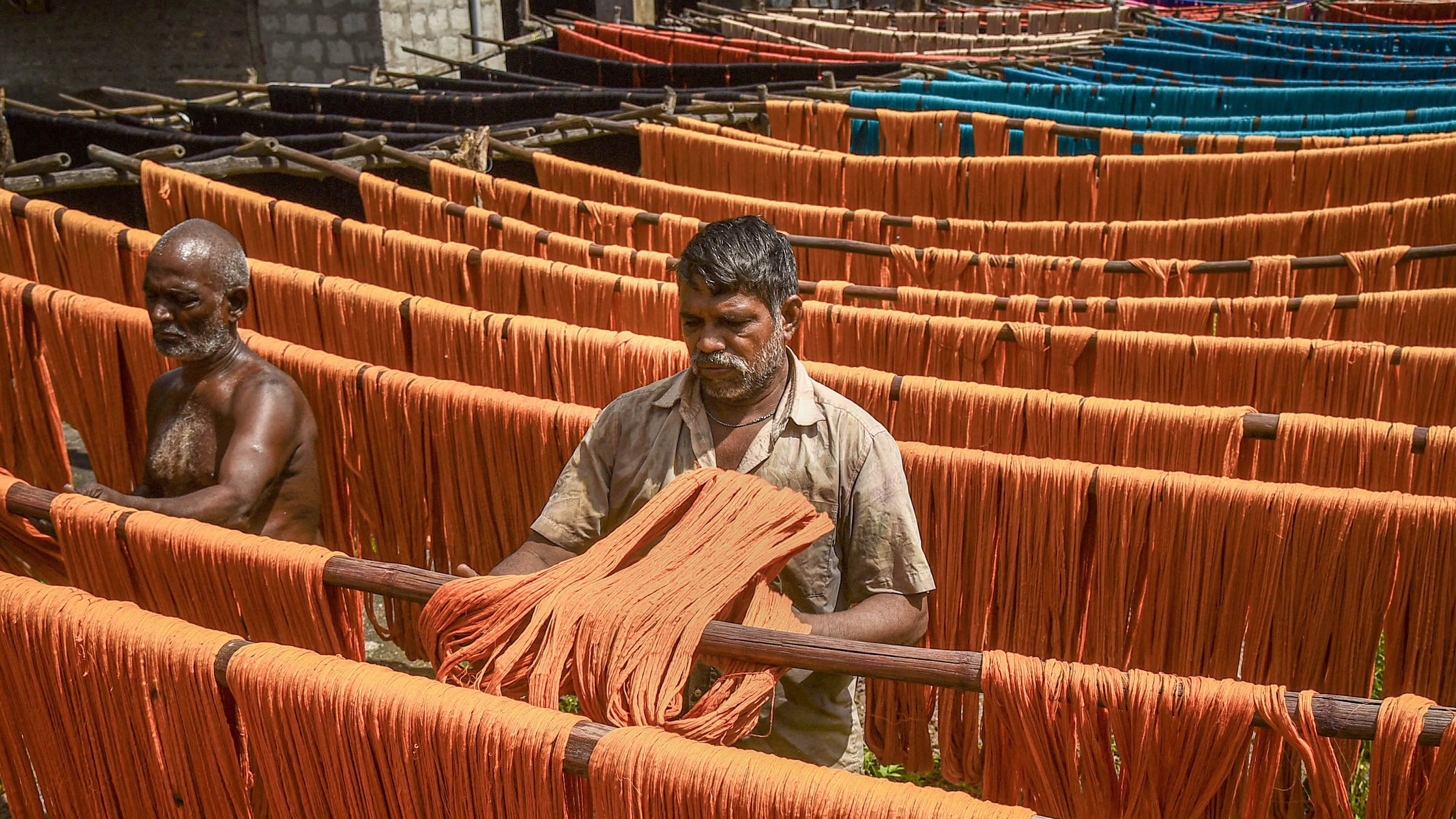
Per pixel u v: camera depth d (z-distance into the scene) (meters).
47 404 4.62
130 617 2.18
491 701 1.86
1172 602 3.25
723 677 1.89
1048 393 3.72
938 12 16.08
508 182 6.31
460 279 5.24
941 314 4.95
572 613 1.91
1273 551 3.09
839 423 2.29
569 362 4.30
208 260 3.29
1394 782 1.78
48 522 2.81
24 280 4.62
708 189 7.69
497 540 4.10
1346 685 3.18
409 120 9.41
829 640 1.90
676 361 4.17
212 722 2.13
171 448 3.44
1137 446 3.63
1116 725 1.91
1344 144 7.33
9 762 2.43
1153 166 7.02
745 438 2.31
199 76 16.33
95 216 6.21
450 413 3.99
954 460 3.30
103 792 2.36
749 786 1.68
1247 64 11.59
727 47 12.78
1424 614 3.05
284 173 7.00
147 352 4.29
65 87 16.59
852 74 10.45
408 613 4.35
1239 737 1.86
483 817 1.90
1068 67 10.79
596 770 1.75
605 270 5.41
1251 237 6.07
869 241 6.32
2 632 2.27
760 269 2.09
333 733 1.97
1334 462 3.46
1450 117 8.34
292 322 4.82
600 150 8.77
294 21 13.86
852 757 2.67
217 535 2.46
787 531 2.04
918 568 2.29
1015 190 7.16
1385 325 4.87
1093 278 5.65
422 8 14.09
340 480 4.31
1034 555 3.30
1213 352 4.27
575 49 13.68
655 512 2.06
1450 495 3.38
